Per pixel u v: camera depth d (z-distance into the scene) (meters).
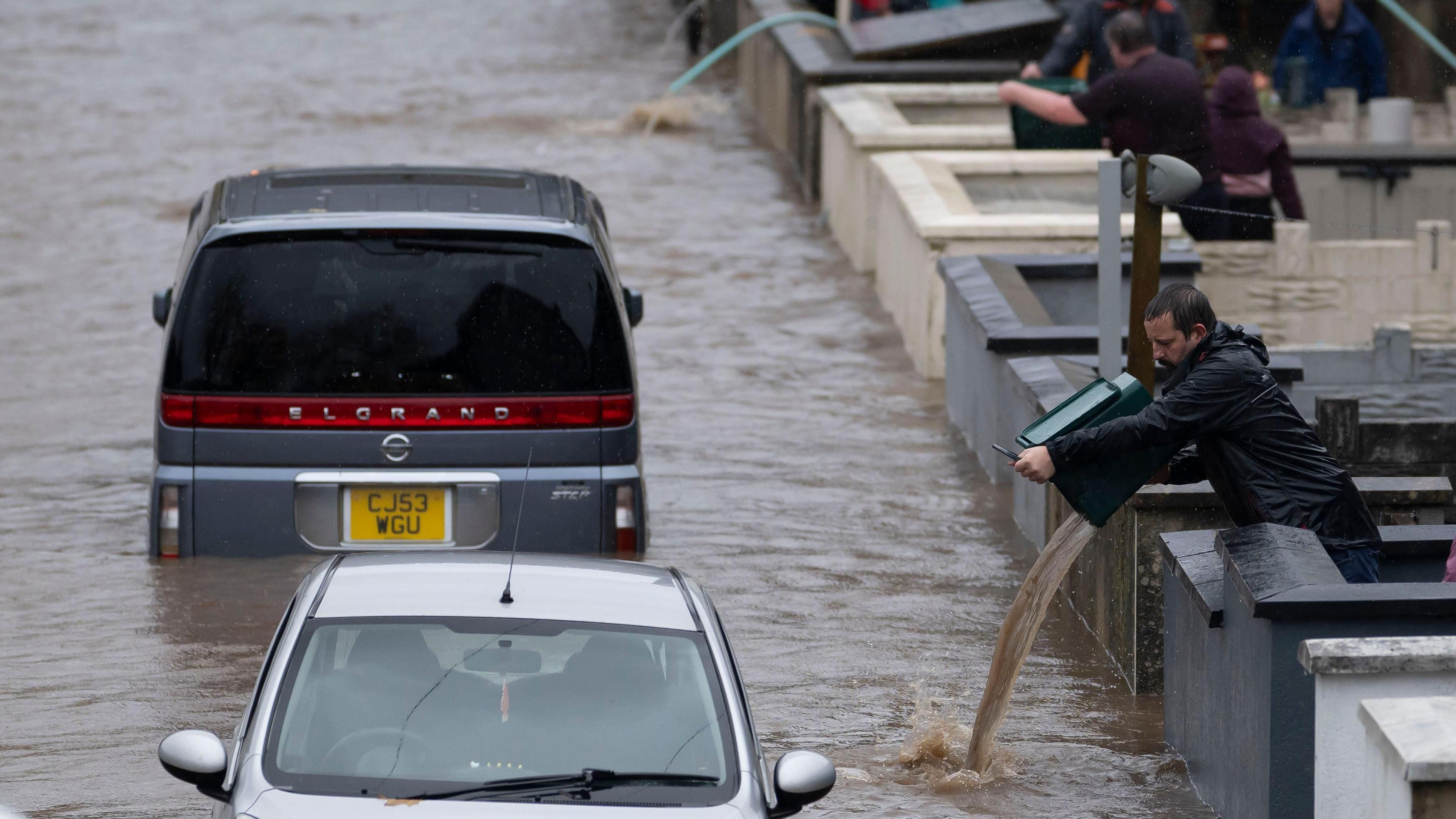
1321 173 72.69
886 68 78.69
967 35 80.44
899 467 46.22
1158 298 26.59
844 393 53.25
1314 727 23.75
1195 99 57.00
